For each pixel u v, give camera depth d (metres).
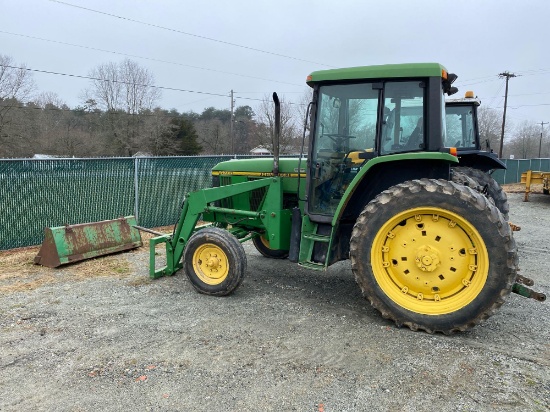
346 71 3.86
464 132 9.20
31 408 2.52
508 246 3.16
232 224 5.13
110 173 7.52
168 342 3.38
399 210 3.47
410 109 3.76
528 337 3.43
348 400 2.59
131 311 4.04
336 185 4.14
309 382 2.78
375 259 3.60
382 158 3.64
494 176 20.83
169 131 36.97
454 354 3.13
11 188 6.35
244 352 3.20
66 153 32.72
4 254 6.18
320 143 4.12
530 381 2.77
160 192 8.37
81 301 4.31
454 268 3.40
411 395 2.63
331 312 3.99
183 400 2.60
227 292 4.39
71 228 5.75
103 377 2.86
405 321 3.52
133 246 6.45
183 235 4.95
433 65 3.61
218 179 5.27
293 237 4.30
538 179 14.35
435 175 3.81
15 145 29.11
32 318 3.87
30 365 3.03
